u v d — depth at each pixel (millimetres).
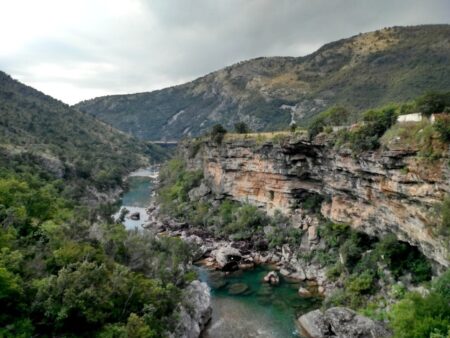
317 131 68375
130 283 39219
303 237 72188
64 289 33156
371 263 52031
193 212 101688
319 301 53000
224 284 60312
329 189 68625
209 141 109125
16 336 29109
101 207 89250
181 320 42281
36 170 101438
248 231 82438
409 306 33938
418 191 43312
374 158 50750
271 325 46656
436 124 40219
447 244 38094
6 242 38844
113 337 33094
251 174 91500
